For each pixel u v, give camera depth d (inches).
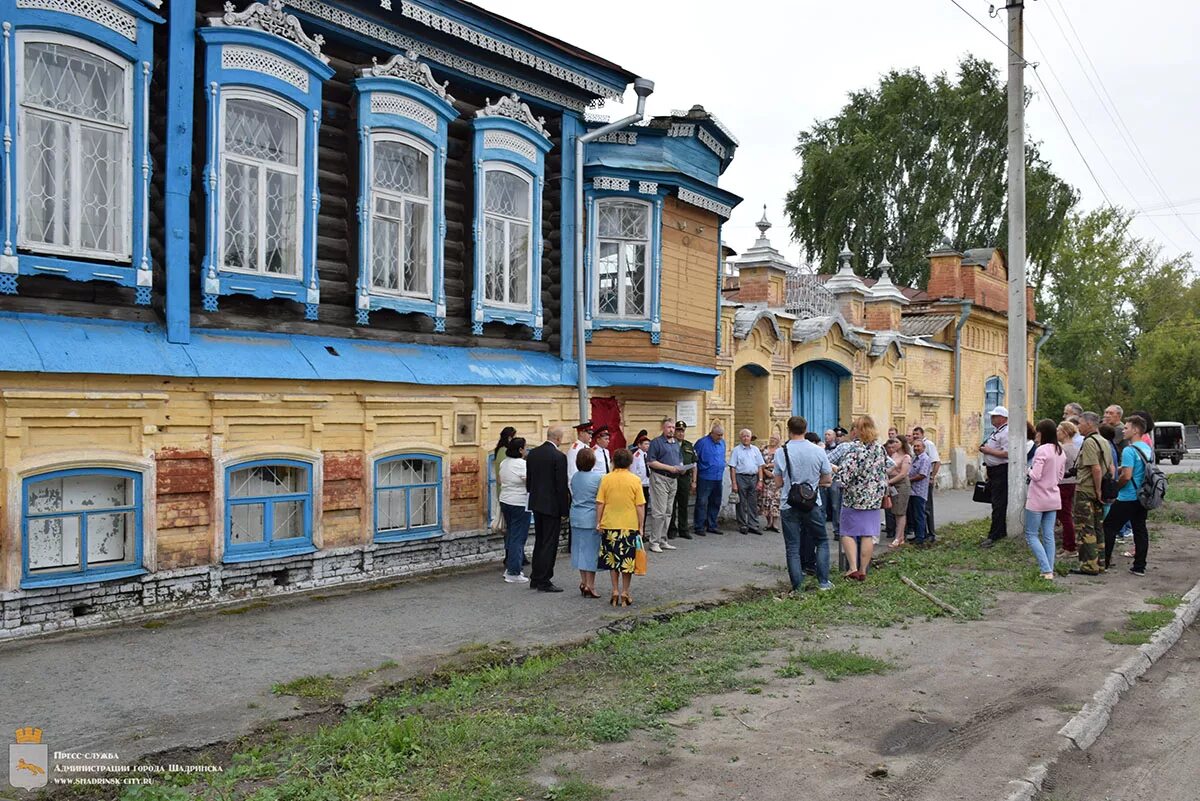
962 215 1614.2
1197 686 291.7
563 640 339.6
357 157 432.5
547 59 518.0
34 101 328.8
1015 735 235.3
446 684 288.4
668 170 570.9
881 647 319.6
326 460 413.4
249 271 392.2
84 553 336.2
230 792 195.6
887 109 1685.5
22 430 318.0
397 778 202.4
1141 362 2223.2
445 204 487.5
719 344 665.6
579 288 543.5
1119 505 467.5
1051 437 454.3
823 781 204.2
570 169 551.8
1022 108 588.4
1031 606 389.1
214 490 370.9
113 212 350.3
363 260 434.0
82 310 343.0
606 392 586.9
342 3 425.1
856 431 450.9
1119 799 205.8
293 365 396.2
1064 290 2203.5
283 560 397.1
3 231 317.7
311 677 285.0
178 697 264.7
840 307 901.2
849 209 1635.1
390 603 392.2
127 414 345.1
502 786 197.0
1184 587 430.9
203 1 385.4
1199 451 2309.3
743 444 641.0
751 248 775.7
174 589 360.8
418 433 457.4
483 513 489.1
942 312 1090.7
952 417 1088.8
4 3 316.2
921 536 589.6
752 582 457.4
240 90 385.1
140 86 353.1
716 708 250.8
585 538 410.3
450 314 490.0
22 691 266.1
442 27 458.3
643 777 204.2
